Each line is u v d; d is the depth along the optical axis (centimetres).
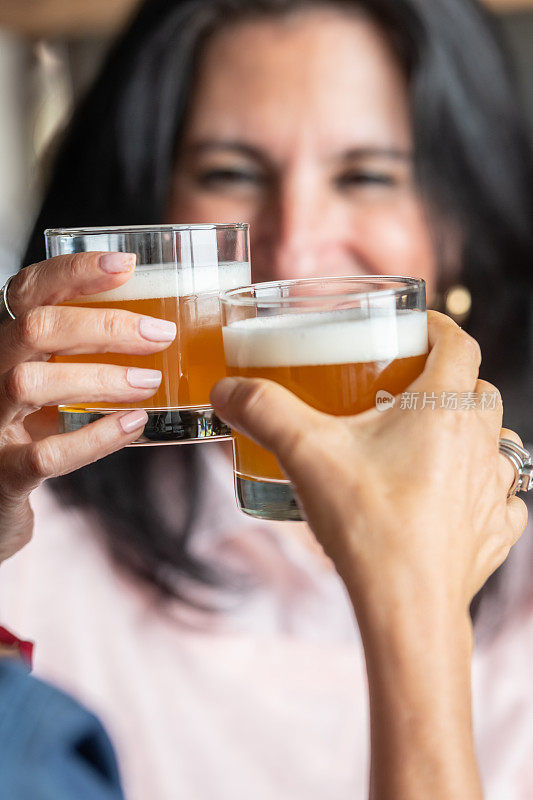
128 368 65
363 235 120
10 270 235
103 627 121
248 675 118
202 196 121
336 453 56
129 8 224
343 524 55
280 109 116
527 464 62
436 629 55
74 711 55
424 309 63
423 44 115
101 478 123
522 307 131
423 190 120
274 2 114
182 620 121
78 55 235
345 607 121
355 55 115
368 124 117
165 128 119
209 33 116
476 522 57
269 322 60
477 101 121
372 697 55
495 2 195
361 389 59
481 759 114
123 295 65
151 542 121
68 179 127
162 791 116
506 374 133
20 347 64
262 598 121
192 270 65
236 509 122
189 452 122
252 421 57
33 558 124
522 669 117
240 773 116
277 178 119
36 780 53
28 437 71
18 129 239
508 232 127
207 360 66
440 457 56
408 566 55
